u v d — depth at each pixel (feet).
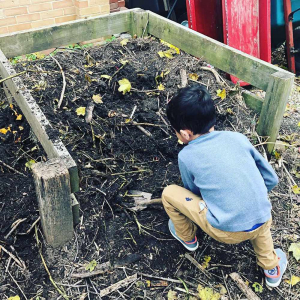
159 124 9.91
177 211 6.91
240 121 10.16
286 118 12.20
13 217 7.47
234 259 7.53
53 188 6.08
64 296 6.67
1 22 14.61
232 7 12.11
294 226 8.30
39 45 11.85
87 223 7.57
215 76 11.31
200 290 6.98
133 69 11.46
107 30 13.00
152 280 7.11
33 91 10.05
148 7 18.11
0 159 8.86
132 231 7.73
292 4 14.88
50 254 7.13
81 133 9.29
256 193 5.88
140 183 8.66
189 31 11.51
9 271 6.86
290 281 7.25
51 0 15.03
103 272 7.06
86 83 10.69
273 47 16.71
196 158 6.02
